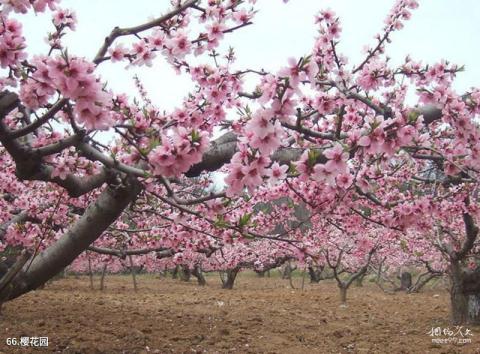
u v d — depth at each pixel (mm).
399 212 4375
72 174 3387
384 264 19344
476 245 9469
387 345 6988
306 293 15086
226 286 18219
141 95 7621
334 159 2854
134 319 8539
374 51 4992
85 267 21906
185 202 2766
